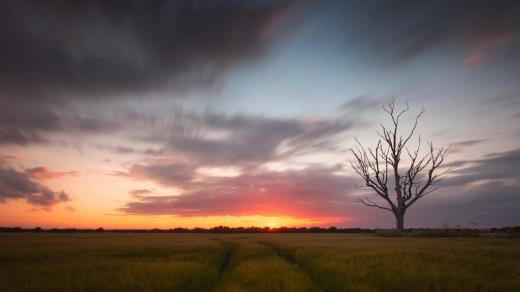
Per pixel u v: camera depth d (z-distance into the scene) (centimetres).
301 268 1422
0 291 930
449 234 4503
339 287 1009
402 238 4169
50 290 939
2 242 3334
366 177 5347
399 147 5244
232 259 1819
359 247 2295
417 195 5066
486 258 1523
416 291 911
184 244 2902
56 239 4159
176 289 988
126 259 1672
